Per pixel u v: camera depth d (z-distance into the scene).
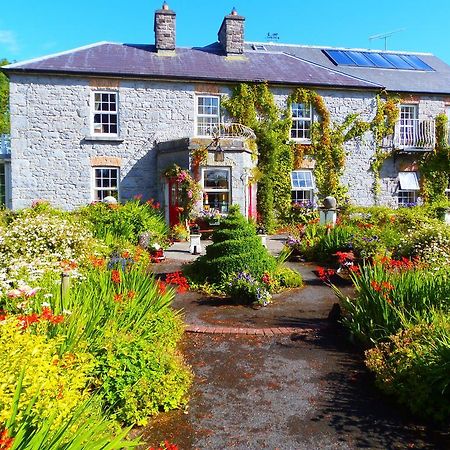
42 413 2.82
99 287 5.66
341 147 19.12
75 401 3.16
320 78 18.91
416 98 20.16
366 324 5.87
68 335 4.06
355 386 4.85
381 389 4.68
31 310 4.42
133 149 16.94
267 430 4.02
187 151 15.58
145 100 16.97
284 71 18.98
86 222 11.78
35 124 16.22
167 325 5.69
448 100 20.55
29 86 16.14
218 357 5.58
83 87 16.50
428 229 10.53
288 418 4.21
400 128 20.27
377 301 5.88
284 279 9.03
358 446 3.79
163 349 4.98
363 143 19.42
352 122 19.22
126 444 2.84
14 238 8.73
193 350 5.79
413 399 4.32
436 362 4.39
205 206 15.48
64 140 16.44
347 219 14.12
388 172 19.94
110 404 4.01
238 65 18.80
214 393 4.68
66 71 16.11
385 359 4.96
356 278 6.73
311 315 7.32
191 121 17.31
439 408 4.22
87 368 3.88
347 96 19.11
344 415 4.27
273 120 18.14
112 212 12.92
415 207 18.05
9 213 12.81
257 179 17.12
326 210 13.66
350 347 5.91
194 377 5.02
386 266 7.20
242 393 4.68
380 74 21.48
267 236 16.62
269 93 18.03
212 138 15.63
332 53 23.34
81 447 2.58
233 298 7.98
